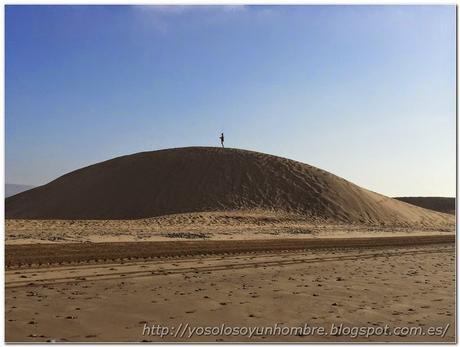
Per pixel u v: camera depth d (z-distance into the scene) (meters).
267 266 20.14
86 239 26.23
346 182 89.38
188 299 13.18
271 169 86.50
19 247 20.33
